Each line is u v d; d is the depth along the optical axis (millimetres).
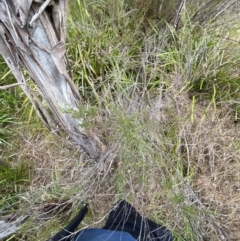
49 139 1566
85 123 1104
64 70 1048
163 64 1666
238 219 1441
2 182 1536
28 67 1051
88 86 1645
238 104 1626
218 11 1711
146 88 1559
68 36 1627
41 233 1419
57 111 1155
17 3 884
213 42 1633
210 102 1566
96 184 1364
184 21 1633
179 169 1453
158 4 1692
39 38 975
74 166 1480
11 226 1424
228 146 1531
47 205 1440
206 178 1482
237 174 1494
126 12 1757
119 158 1264
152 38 1713
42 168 1551
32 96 1168
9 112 1696
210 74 1617
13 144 1650
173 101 1538
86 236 1285
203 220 1371
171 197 1254
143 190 1333
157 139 1338
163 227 1331
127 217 1322
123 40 1677
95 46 1647
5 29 957
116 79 1530
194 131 1549
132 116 1156
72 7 1729
